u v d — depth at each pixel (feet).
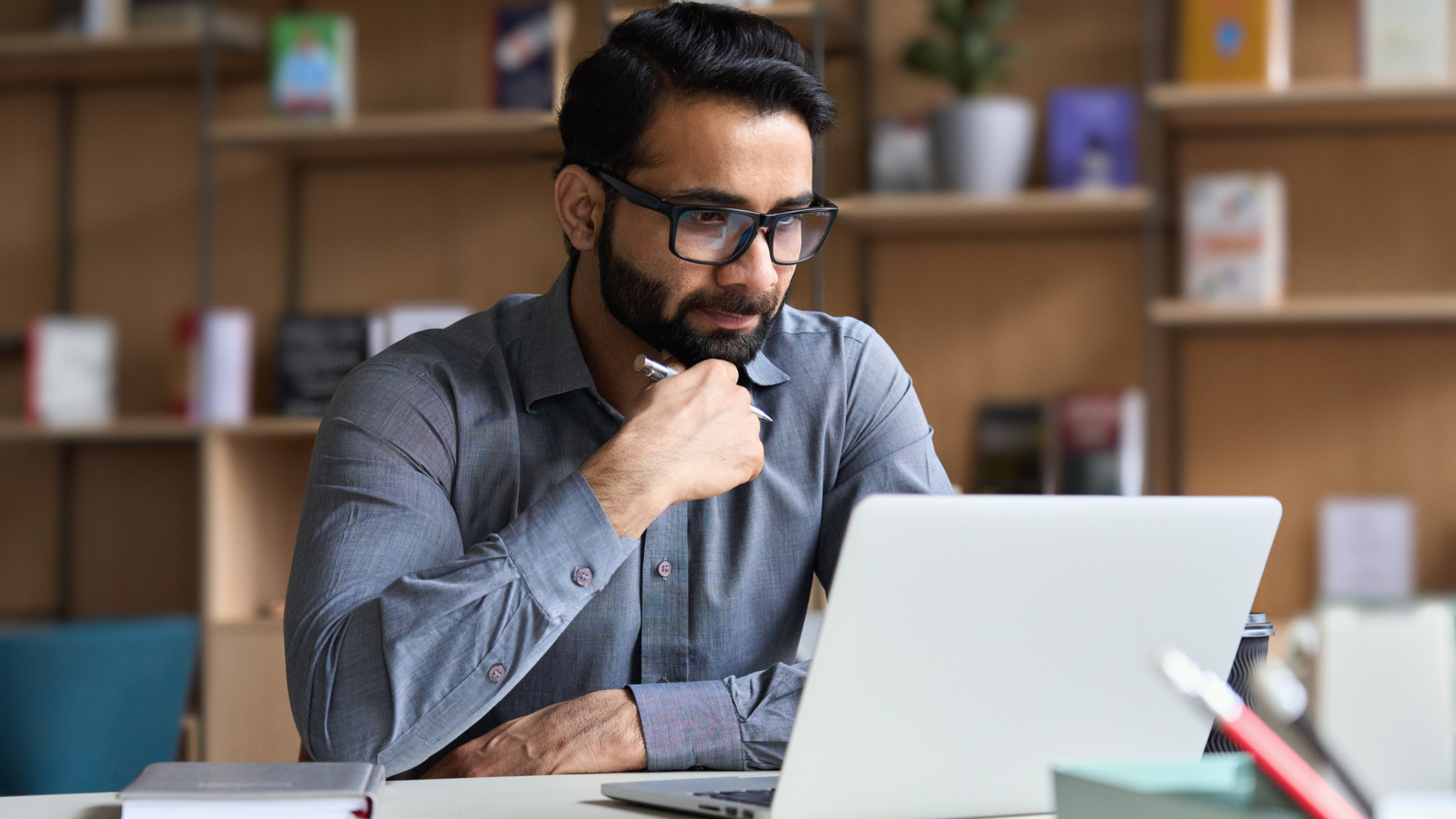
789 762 2.56
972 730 2.67
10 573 10.60
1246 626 3.02
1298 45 9.55
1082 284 9.84
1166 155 9.70
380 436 3.93
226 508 9.46
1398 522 9.37
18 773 6.25
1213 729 2.92
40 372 10.09
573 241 4.18
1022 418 9.48
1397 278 9.52
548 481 4.17
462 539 4.08
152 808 2.51
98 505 10.54
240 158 10.55
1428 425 9.50
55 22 10.47
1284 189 9.63
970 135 9.11
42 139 10.81
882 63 10.04
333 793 2.55
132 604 10.48
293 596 3.66
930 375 9.96
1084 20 9.82
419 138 9.64
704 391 3.59
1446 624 6.24
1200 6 9.00
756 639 4.30
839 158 9.17
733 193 3.78
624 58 3.91
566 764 3.41
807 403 4.46
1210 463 9.71
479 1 10.30
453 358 4.20
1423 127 9.47
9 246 10.83
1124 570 2.67
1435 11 8.80
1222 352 9.72
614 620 4.10
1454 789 5.69
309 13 10.53
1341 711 6.12
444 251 10.37
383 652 3.31
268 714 6.24
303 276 10.52
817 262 7.19
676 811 2.77
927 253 9.98
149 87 10.71
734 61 3.79
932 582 2.52
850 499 4.45
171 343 10.62
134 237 10.69
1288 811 2.09
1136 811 2.22
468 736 4.05
